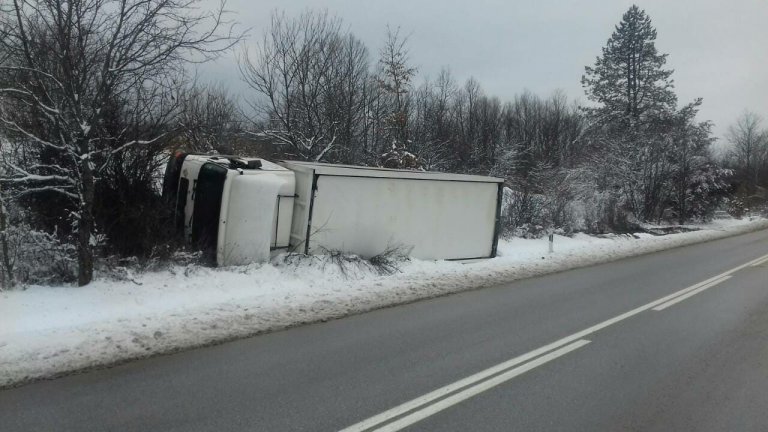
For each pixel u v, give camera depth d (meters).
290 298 8.64
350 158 19.28
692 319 8.43
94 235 8.30
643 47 44.03
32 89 7.72
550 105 54.94
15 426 4.36
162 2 7.95
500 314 8.62
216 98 19.44
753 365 6.21
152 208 9.59
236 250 9.95
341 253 11.20
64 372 5.46
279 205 10.66
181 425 4.44
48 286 7.99
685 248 19.58
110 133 9.10
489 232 14.00
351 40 20.83
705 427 4.59
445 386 5.43
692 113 39.62
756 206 42.84
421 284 10.45
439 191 12.87
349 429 4.42
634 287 11.22
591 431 4.47
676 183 31.52
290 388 5.29
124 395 5.02
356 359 6.22
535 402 5.06
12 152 8.41
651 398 5.20
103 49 8.02
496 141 41.94
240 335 6.92
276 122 18.66
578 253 16.20
